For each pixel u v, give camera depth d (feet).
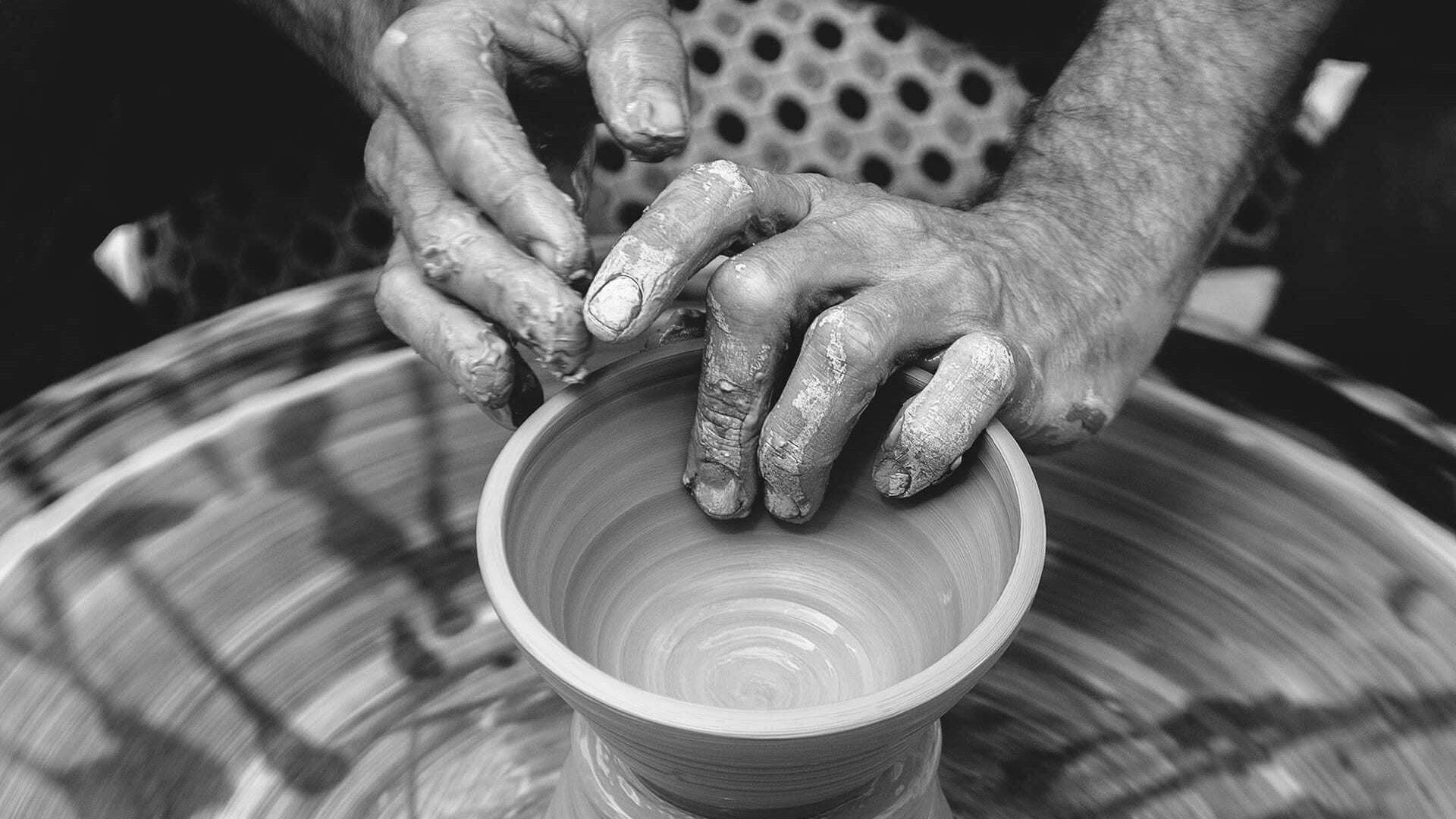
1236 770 1.69
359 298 1.96
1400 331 2.40
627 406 1.53
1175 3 1.90
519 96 1.69
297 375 1.88
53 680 1.65
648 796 1.49
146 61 2.29
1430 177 2.31
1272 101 1.86
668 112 1.55
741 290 1.45
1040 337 1.59
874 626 1.57
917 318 1.50
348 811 1.69
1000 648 1.36
